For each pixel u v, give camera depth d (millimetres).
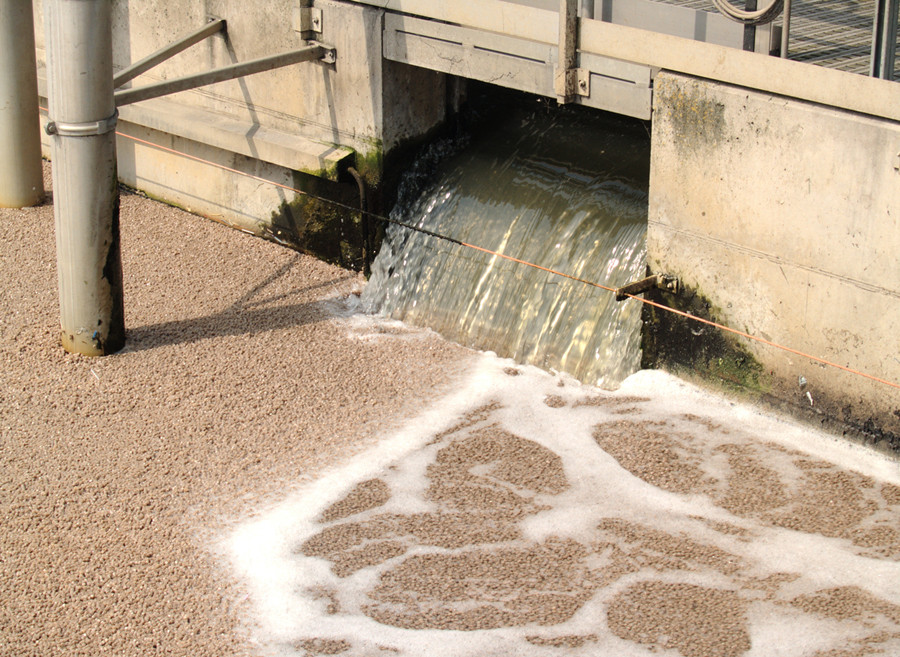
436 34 10336
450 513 7855
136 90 9930
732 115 8508
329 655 6492
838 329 8352
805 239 8344
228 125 12297
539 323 10164
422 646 6531
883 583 7008
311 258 12141
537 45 9625
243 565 7320
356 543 7535
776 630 6594
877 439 8359
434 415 9141
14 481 8219
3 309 10766
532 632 6629
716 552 7355
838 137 7945
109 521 7777
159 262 11906
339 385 9617
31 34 12453
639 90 9102
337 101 11398
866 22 9820
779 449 8531
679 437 8742
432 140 11711
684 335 9336
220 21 11930
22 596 7043
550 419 9086
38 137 12930
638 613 6781
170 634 6715
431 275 11039
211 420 9039
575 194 10602
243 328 10602
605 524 7688
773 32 8453
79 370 9758
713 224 8891
